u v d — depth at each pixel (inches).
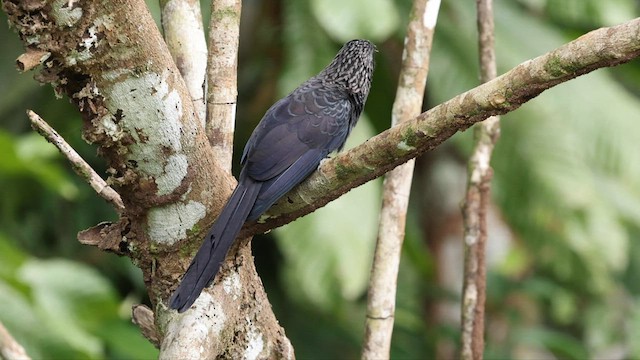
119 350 506.0
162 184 221.0
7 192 613.0
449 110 201.5
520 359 660.7
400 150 210.4
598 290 621.9
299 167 232.7
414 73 282.2
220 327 224.2
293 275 540.1
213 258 217.6
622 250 618.2
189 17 255.1
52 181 474.0
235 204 227.9
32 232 622.2
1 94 577.0
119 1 199.3
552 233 618.8
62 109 608.4
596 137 628.1
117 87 207.6
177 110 213.2
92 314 467.2
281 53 602.9
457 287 667.4
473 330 292.4
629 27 179.8
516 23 646.5
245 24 614.2
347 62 309.9
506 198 623.8
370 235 546.3
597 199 612.1
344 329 657.6
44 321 440.8
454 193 673.6
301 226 540.1
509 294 593.6
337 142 290.7
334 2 502.9
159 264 231.0
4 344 247.1
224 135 250.7
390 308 270.7
